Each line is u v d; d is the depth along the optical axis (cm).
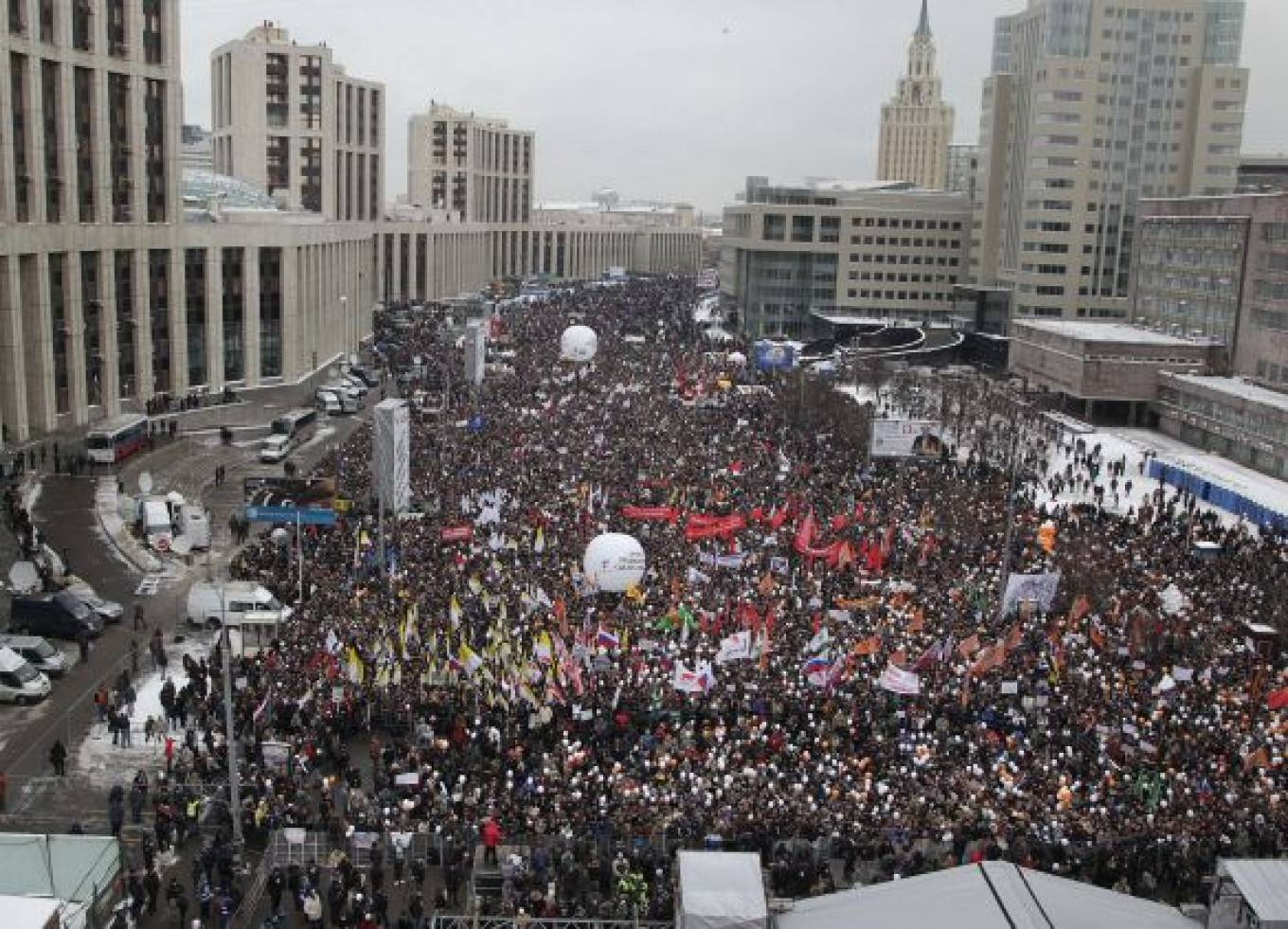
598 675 4634
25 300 9019
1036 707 4572
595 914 3250
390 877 3516
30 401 9188
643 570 5888
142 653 5219
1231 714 4516
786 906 2769
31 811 3812
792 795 3747
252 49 19800
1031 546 6669
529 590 5459
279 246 12450
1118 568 6350
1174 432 12300
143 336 10544
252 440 9888
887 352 16475
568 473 8038
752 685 4572
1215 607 5862
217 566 6456
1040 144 17262
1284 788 3972
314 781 3988
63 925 2709
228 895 3241
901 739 4222
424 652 4719
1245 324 12506
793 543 6688
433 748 4006
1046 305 17600
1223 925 2677
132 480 8138
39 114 9044
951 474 8750
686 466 8425
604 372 13525
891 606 5628
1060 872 3488
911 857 3522
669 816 3591
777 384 12850
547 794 3728
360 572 5847
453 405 10931
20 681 4656
